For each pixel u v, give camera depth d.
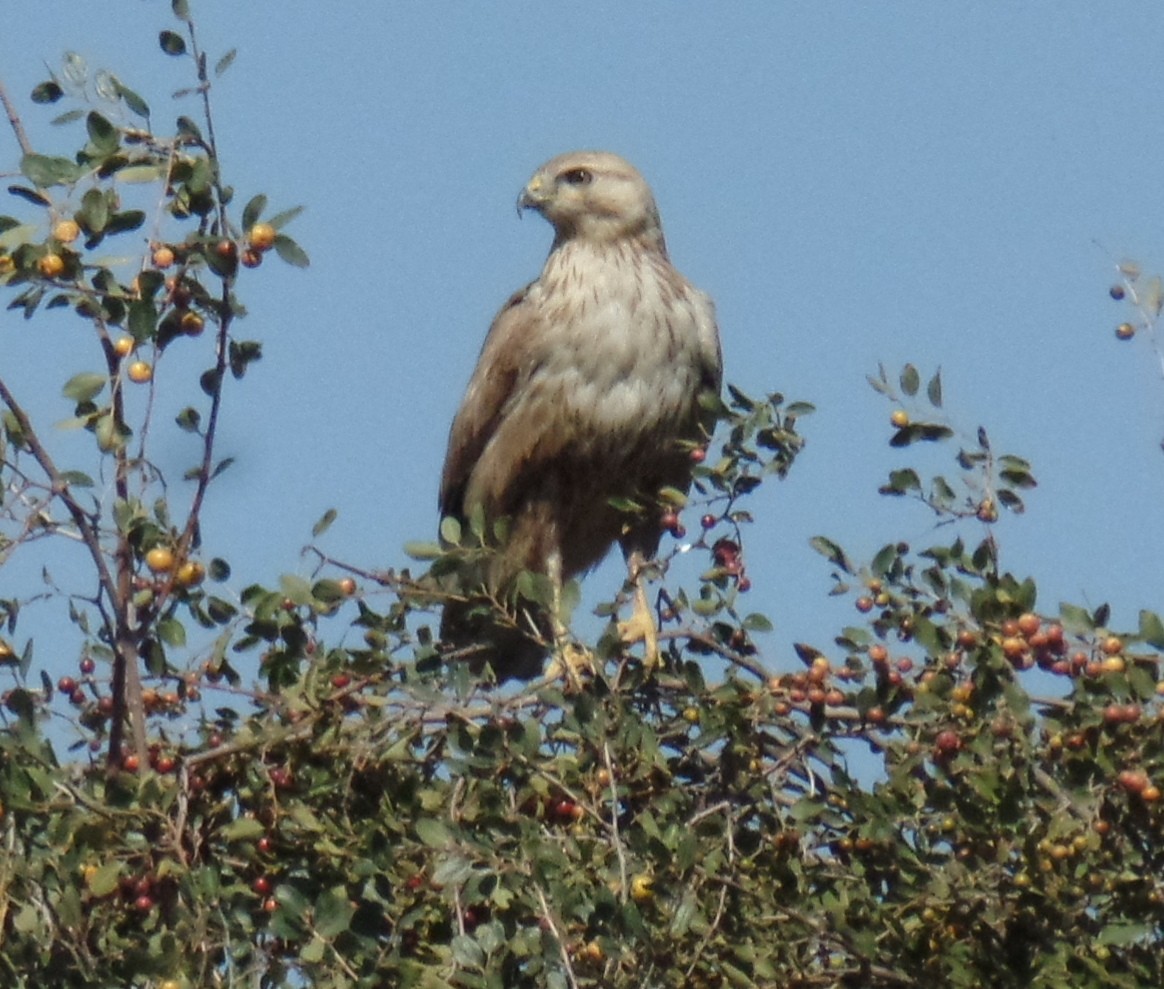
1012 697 11.64
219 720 12.74
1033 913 11.56
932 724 11.95
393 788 12.21
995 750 11.62
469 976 11.02
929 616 12.45
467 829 11.77
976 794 11.62
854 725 12.52
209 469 12.41
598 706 12.02
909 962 11.77
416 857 11.91
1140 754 11.40
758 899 11.71
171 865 11.59
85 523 12.22
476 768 12.00
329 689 12.38
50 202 11.86
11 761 11.59
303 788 12.30
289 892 11.34
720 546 13.86
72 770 12.50
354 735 12.34
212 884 11.36
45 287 11.93
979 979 11.70
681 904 11.11
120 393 12.18
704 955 11.49
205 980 11.20
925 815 11.90
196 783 12.34
